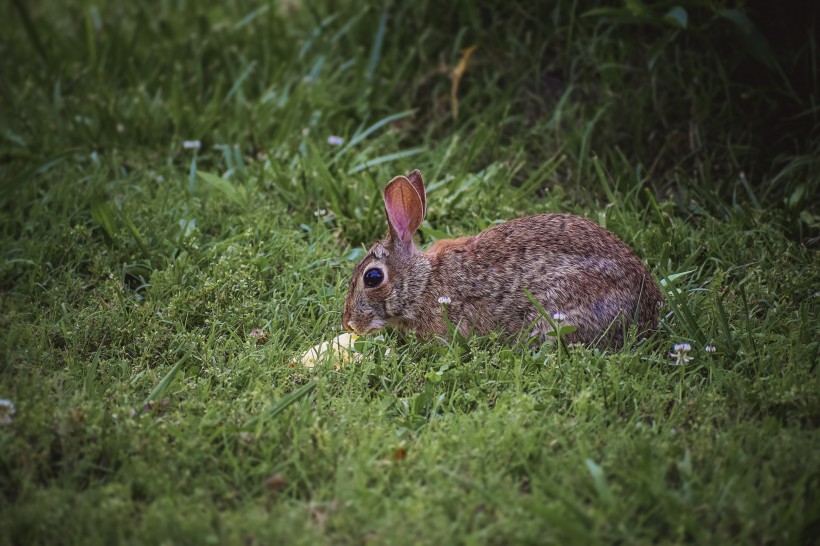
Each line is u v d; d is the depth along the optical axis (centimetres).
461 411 834
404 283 973
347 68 1473
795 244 1106
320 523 703
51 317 972
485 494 701
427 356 948
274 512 698
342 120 1374
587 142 1256
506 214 1148
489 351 931
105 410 816
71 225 1148
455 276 977
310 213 1190
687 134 1287
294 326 973
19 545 684
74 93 1466
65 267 1064
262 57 1514
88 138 1344
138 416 795
